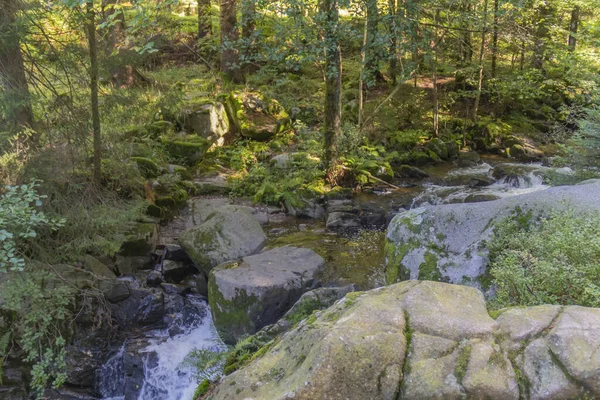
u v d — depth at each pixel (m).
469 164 12.67
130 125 8.57
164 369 6.16
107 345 6.52
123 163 7.95
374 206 9.70
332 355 2.35
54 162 6.39
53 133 6.76
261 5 8.95
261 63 15.31
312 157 10.83
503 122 14.62
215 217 7.97
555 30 11.80
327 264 7.16
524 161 12.93
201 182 10.55
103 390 6.33
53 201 6.29
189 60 15.22
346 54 15.63
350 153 11.27
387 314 2.59
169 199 9.21
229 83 13.73
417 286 2.81
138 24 5.70
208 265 7.28
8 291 5.59
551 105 15.66
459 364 2.33
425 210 5.56
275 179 10.52
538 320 2.47
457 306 2.68
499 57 15.24
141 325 6.84
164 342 6.57
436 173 11.92
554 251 3.45
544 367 2.25
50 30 6.83
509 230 4.69
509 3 10.06
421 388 2.27
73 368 6.25
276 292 6.04
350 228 8.89
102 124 7.58
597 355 2.19
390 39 10.09
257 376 2.66
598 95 8.33
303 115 13.42
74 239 6.48
